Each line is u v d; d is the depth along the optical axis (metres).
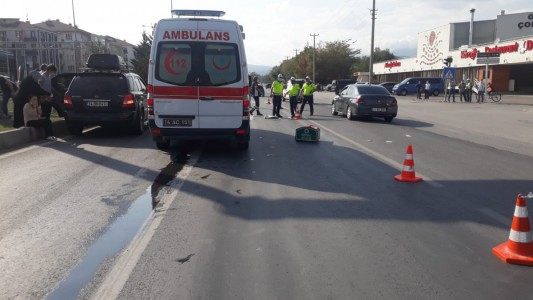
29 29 80.19
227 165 9.34
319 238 5.17
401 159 10.23
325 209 6.29
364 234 5.31
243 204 6.50
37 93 12.48
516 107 28.73
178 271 4.30
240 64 10.05
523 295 3.88
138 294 3.87
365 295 3.86
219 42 9.98
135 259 4.57
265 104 32.31
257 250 4.81
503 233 5.38
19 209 6.20
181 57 9.92
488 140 14.02
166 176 8.25
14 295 3.86
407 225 5.64
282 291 3.93
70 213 6.05
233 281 4.11
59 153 10.43
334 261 4.55
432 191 7.36
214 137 10.39
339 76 101.38
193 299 3.78
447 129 17.03
